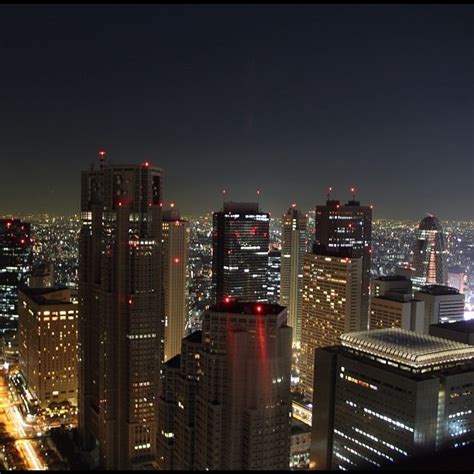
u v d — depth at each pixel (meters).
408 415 158.62
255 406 162.12
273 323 164.12
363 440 173.00
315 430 191.75
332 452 185.25
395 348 173.25
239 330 164.12
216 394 165.12
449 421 162.25
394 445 162.75
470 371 166.00
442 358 168.12
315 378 192.38
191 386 176.75
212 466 163.38
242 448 163.75
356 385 175.75
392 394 163.75
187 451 175.88
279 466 165.75
